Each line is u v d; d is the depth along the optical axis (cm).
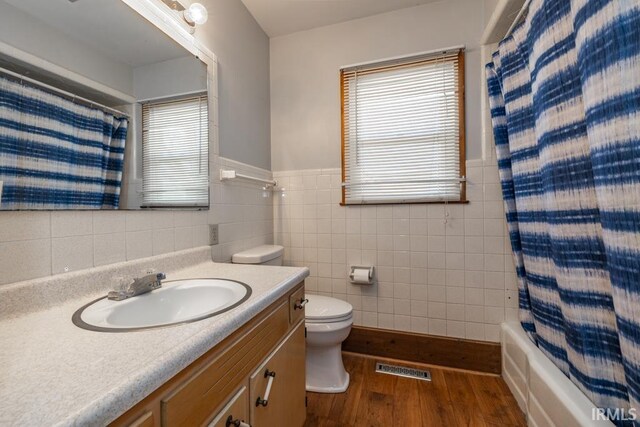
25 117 74
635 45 72
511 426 134
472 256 180
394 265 195
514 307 173
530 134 138
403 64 192
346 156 205
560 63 104
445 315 185
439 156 187
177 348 53
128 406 42
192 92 136
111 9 98
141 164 108
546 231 130
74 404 38
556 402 106
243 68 184
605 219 80
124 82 102
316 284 212
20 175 73
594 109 82
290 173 218
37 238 75
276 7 189
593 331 96
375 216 199
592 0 82
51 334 59
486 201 177
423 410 145
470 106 180
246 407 76
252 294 86
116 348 53
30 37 75
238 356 73
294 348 111
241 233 176
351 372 179
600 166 81
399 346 193
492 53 172
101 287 89
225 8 165
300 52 215
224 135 162
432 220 187
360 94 202
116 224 98
